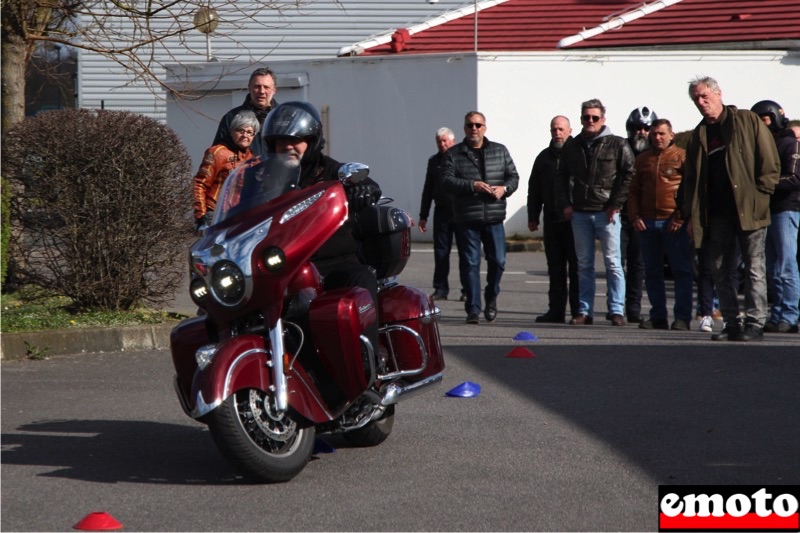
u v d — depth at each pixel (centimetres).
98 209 3030
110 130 2995
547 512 1538
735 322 3081
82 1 3625
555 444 1933
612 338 3173
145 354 2867
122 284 3097
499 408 2234
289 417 1650
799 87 6844
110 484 1697
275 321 1655
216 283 1614
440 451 1891
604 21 7881
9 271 3081
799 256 3516
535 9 8169
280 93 7412
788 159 3200
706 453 1864
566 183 3488
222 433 1611
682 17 7531
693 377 2547
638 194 3409
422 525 1482
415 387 1852
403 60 6838
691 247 3378
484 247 3531
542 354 2881
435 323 1936
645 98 6756
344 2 9169
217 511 1552
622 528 1470
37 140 2970
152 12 3591
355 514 1533
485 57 6556
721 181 3011
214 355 1623
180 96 3803
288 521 1503
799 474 1734
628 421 2111
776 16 7288
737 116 2998
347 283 1798
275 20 8988
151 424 2114
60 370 2647
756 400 2294
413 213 6888
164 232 3103
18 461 1839
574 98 6700
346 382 1708
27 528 1481
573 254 3578
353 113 7081
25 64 3741
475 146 3494
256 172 1716
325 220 1647
